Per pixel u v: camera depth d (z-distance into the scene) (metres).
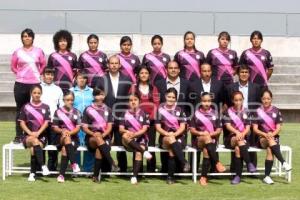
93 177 8.63
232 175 9.00
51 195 7.68
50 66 9.93
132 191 7.96
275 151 8.60
